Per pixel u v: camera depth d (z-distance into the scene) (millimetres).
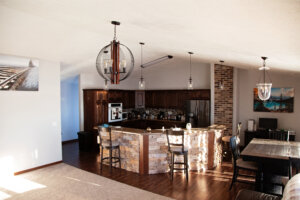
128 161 5512
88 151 7348
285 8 1496
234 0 1530
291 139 6645
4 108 4914
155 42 4758
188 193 4188
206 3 1706
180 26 2672
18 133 5160
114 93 8430
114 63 3299
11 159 5043
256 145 4566
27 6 3230
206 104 7949
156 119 9414
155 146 5270
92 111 7656
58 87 6008
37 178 4906
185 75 8938
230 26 2211
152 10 2244
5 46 4578
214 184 4605
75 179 4863
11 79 4984
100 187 4441
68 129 8781
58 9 3033
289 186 2453
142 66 8391
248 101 7656
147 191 4262
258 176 4004
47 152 5738
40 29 4320
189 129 5684
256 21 1896
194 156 5496
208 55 5344
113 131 5809
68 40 5012
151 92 9734
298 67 4520
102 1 2314
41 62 5613
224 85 7672
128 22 3053
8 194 4113
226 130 7703
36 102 5500
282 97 7117
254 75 7523
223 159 6469
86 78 8039
